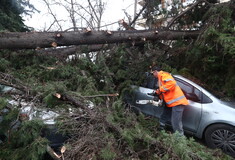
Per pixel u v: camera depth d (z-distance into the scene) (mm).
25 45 3201
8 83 2488
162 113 3340
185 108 3207
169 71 4230
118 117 2594
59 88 2334
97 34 3680
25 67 3359
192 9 4812
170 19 4918
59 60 3879
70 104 2451
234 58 3855
